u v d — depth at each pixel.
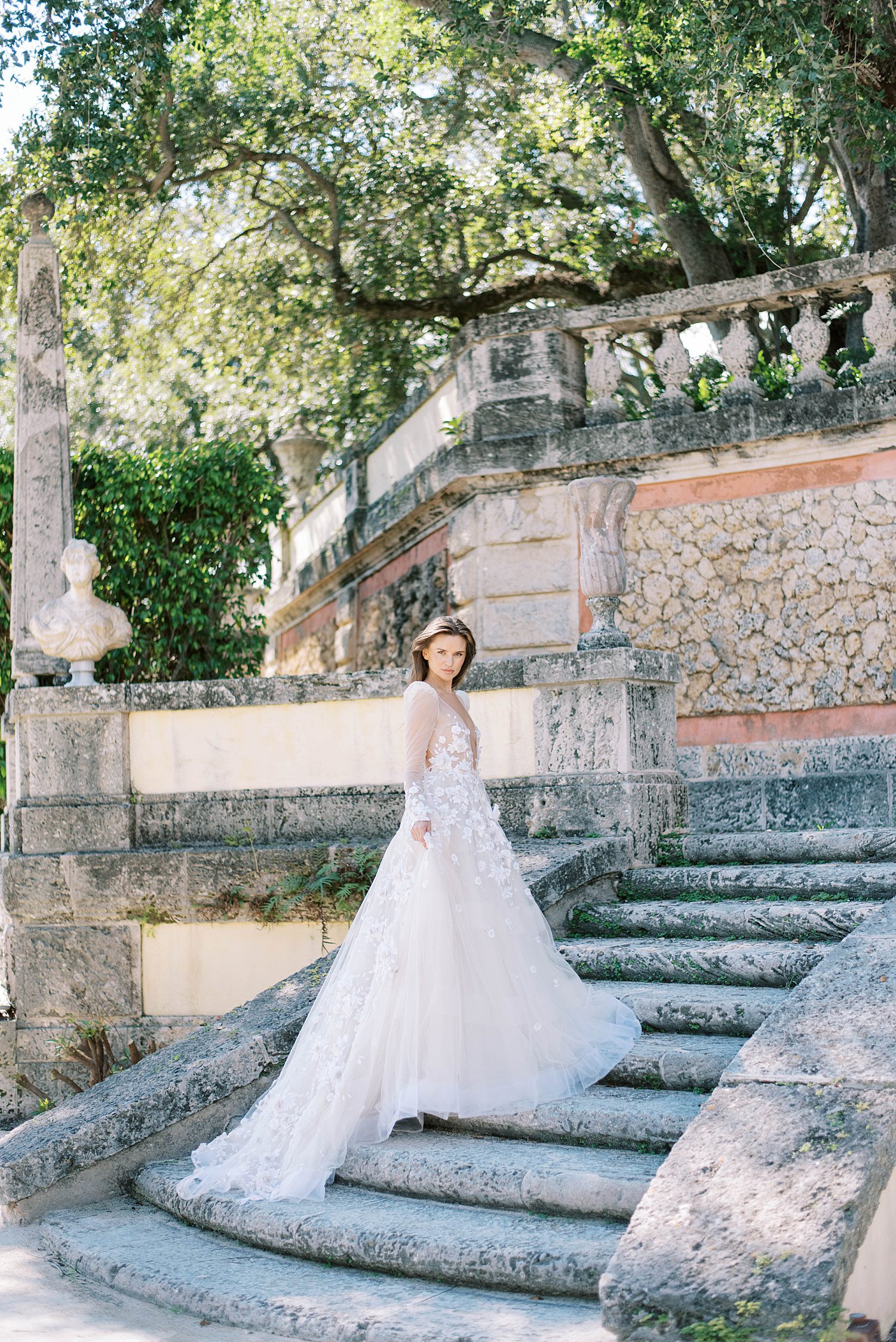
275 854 6.54
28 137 11.79
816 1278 2.78
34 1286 3.97
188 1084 4.91
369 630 13.01
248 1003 5.48
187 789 6.85
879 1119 3.23
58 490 7.83
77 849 6.83
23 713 6.93
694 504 9.20
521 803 6.30
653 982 5.07
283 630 17.14
